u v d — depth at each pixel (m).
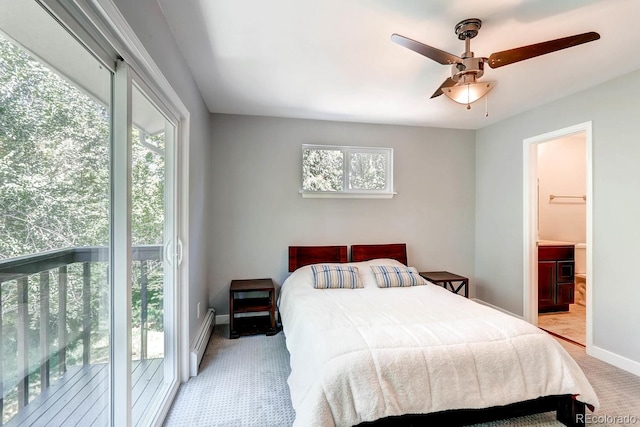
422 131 3.94
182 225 2.20
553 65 2.29
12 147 0.80
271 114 3.46
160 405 1.80
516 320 1.95
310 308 2.25
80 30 1.02
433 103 3.10
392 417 1.49
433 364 1.55
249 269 3.48
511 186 3.54
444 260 4.01
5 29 0.77
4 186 0.77
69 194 1.03
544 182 4.33
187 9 1.67
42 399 0.93
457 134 4.04
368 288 2.93
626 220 2.42
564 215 4.38
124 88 1.28
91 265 1.16
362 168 3.81
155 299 1.85
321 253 3.56
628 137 2.42
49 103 0.93
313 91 2.80
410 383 1.49
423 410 1.48
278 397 2.03
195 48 2.06
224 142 3.43
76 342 1.09
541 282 3.81
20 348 0.84
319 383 1.46
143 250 1.65
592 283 2.65
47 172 0.93
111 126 1.27
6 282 0.79
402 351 1.58
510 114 3.46
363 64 2.29
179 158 2.18
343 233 3.71
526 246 3.34
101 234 1.22
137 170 1.55
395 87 2.71
